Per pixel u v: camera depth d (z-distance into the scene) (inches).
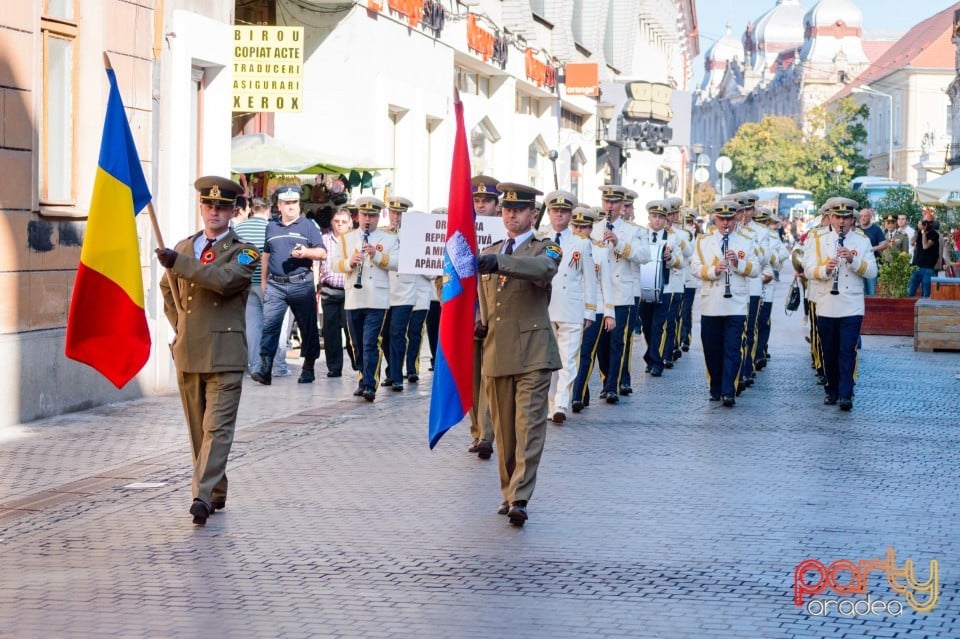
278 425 491.2
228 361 340.5
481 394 428.8
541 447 341.1
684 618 258.4
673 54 3324.3
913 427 514.9
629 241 593.6
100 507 352.8
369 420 508.7
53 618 256.5
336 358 647.1
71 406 516.1
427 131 1067.3
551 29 1540.4
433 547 313.0
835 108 4448.8
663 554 307.7
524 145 1418.6
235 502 360.8
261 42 717.9
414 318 624.7
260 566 295.1
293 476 397.1
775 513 352.8
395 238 577.3
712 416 540.4
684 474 406.9
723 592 276.7
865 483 396.2
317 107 868.6
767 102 7367.1
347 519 341.1
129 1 557.9
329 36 863.1
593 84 1562.5
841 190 2239.2
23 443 446.0
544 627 252.1
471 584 281.6
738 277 577.6
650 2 2536.9
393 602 268.1
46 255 505.0
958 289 1005.2
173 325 349.1
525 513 333.7
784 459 436.1
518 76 1353.3
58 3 519.2
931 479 404.2
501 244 357.7
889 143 4042.8
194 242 346.9
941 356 832.3
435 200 1082.7
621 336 593.3
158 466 407.5
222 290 335.3
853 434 494.3
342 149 868.6
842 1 7052.2
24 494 368.2
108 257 333.1
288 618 256.8
